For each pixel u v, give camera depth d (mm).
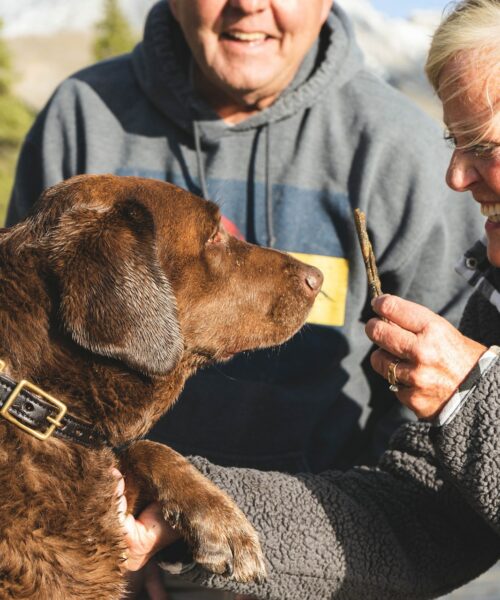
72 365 961
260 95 1299
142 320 923
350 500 1050
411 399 962
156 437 1284
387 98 1341
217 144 1325
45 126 1401
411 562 1047
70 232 967
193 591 1232
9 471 917
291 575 1014
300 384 1289
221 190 1321
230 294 1113
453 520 1075
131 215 977
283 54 1272
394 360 974
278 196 1312
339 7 1386
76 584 919
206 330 1107
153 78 1343
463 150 987
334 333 1290
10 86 12922
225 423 1270
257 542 993
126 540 987
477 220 1330
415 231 1289
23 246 980
